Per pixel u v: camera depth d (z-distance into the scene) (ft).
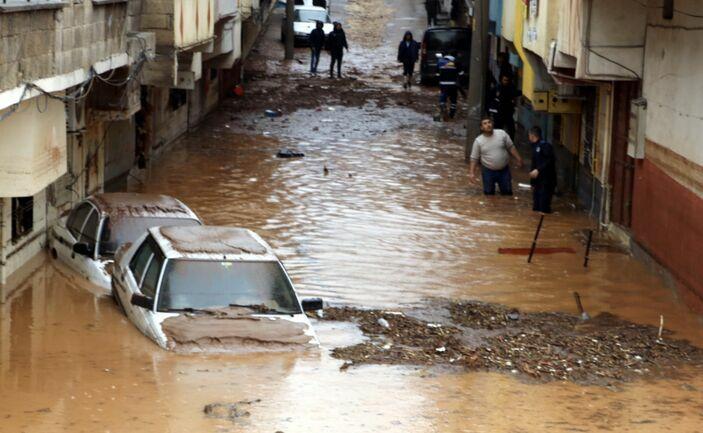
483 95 113.29
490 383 47.80
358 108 150.71
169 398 43.27
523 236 81.76
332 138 127.13
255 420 41.24
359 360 49.88
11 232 64.18
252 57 194.90
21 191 56.08
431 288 66.18
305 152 116.98
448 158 116.26
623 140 82.17
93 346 49.80
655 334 57.57
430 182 102.58
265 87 165.48
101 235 63.72
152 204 66.54
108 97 78.48
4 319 54.49
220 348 48.85
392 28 228.22
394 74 186.29
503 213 89.97
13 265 64.64
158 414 41.50
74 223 68.03
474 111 113.19
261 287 52.42
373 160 113.50
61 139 61.87
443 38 176.14
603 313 61.77
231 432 39.96
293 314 51.93
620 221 82.48
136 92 80.74
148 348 49.16
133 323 52.95
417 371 48.91
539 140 90.68
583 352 53.52
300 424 41.09
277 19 234.38
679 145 66.13
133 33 77.97
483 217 88.12
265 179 100.63
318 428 40.75
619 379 49.34
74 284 62.23
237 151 115.75
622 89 82.99
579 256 75.97
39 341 50.78
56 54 57.57
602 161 87.15
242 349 49.06
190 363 47.44
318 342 50.83
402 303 62.59
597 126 90.99
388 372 48.42
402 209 89.86
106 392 43.80
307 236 78.79
